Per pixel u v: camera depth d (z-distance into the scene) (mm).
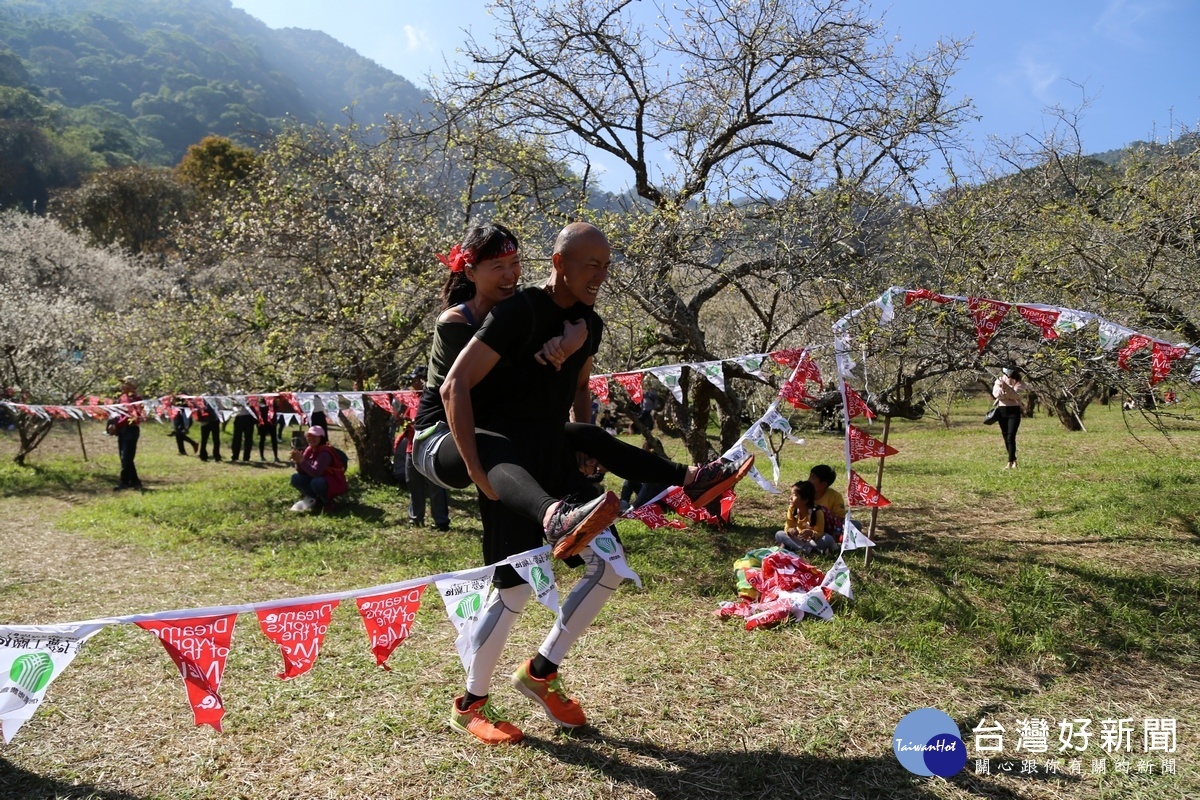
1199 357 4121
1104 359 5312
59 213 44281
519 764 3119
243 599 5656
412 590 2613
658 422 12891
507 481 2545
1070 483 9641
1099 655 4375
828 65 8039
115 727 3473
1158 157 8969
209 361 9500
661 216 7246
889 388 6004
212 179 31656
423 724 3451
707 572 6090
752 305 7930
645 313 7562
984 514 8438
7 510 10188
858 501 3994
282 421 16484
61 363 14398
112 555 7195
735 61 8258
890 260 7141
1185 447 11977
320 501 9164
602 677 3990
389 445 11078
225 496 10359
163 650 4402
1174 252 7098
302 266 9586
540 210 8562
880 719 3555
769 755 3213
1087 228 7199
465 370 2709
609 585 3244
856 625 4773
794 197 7441
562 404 2977
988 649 4438
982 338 4500
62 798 2906
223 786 2992
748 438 3652
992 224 6562
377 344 9359
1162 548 6551
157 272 30297
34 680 2211
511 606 3150
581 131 8562
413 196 9789
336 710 3609
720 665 4168
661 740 3336
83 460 15531
